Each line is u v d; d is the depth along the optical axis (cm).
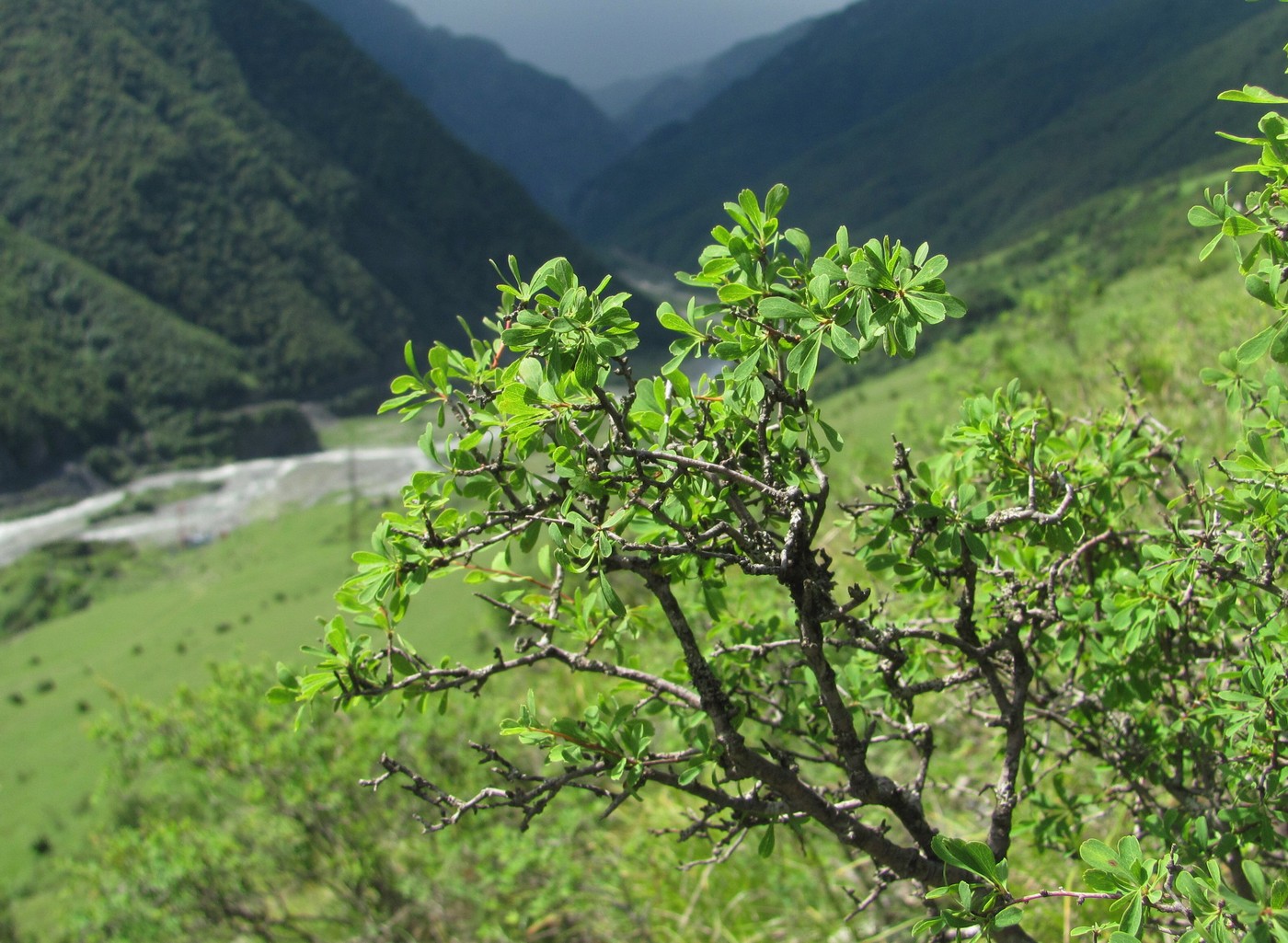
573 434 157
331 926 766
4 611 10844
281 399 18388
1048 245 11244
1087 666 221
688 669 190
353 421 18625
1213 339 644
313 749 708
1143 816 224
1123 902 138
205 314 19925
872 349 138
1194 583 194
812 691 214
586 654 194
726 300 156
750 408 169
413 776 173
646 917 483
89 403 16375
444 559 174
